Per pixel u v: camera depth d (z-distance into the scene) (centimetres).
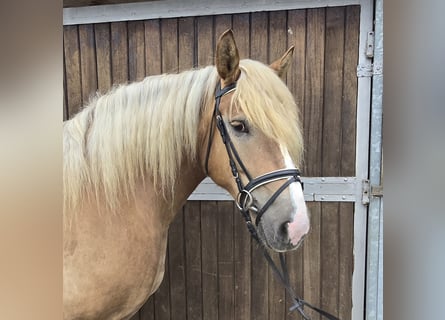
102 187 82
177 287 135
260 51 121
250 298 131
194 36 124
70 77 132
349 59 117
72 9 129
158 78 89
